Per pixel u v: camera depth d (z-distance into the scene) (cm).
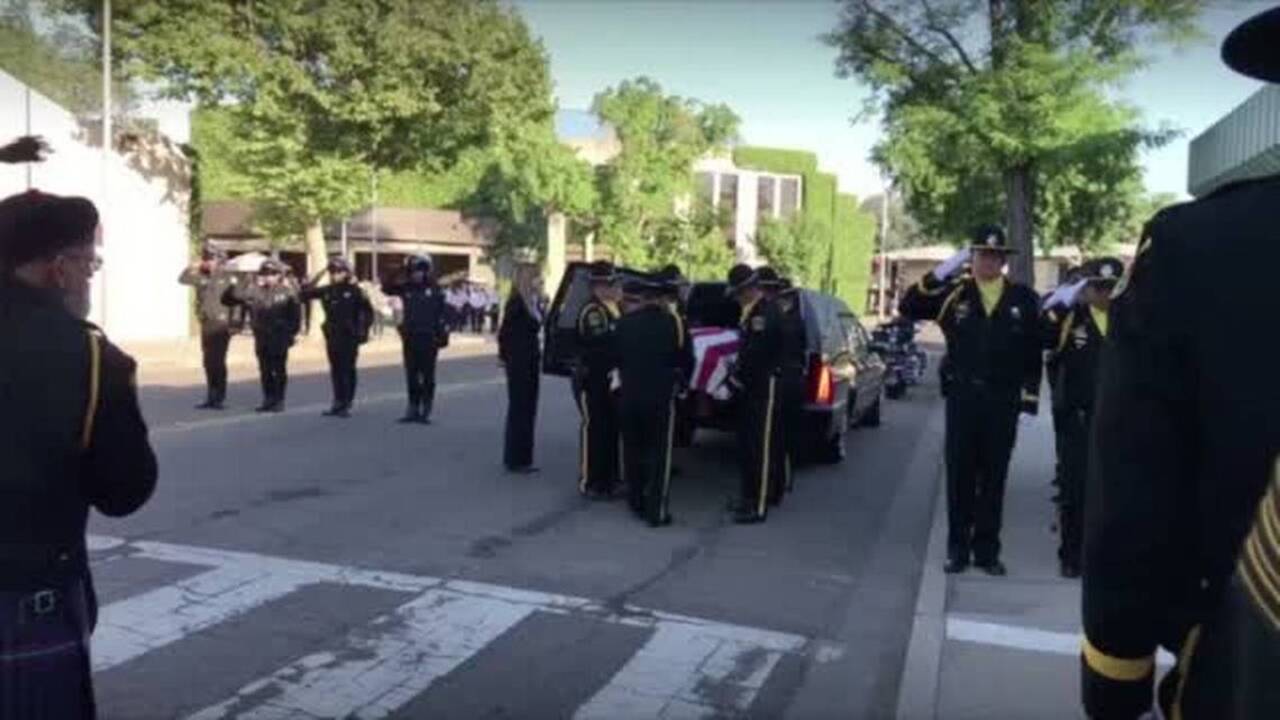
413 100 2980
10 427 288
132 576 746
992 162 2347
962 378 801
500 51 3105
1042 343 802
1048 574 805
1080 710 545
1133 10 2211
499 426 1534
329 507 982
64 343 296
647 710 555
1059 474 814
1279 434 161
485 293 4522
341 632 652
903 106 2409
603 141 5200
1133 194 2698
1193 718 174
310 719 528
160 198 3155
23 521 290
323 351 2936
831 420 1301
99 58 2941
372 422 1538
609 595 750
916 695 566
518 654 628
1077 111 2231
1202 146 1961
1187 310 170
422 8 2966
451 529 923
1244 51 176
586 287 1192
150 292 3144
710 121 4916
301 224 3197
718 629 687
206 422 1480
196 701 544
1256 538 155
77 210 308
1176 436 176
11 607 287
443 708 548
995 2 2325
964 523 808
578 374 1093
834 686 599
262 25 2925
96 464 302
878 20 2367
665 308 980
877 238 8131
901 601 762
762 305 1012
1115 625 184
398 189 5291
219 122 3378
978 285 801
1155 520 177
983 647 642
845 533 969
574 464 1262
